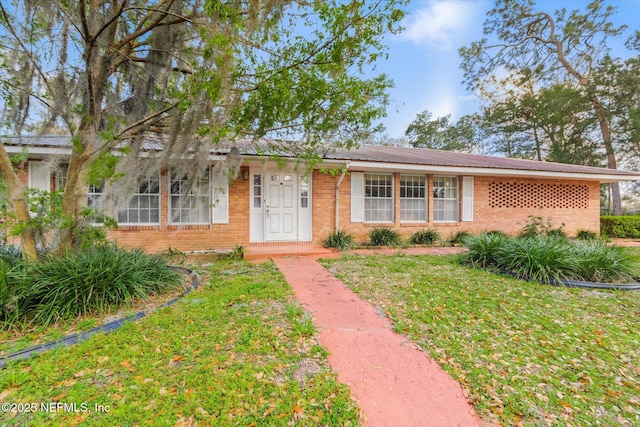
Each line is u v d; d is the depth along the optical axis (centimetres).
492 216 1123
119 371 255
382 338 333
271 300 429
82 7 358
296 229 909
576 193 1234
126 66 482
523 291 490
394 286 510
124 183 505
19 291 348
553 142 2208
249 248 816
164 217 776
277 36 417
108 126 469
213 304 401
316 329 345
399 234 991
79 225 450
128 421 201
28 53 398
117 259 434
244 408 218
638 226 1326
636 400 241
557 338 337
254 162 823
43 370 252
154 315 361
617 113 1783
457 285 516
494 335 341
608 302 450
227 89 385
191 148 521
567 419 222
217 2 321
